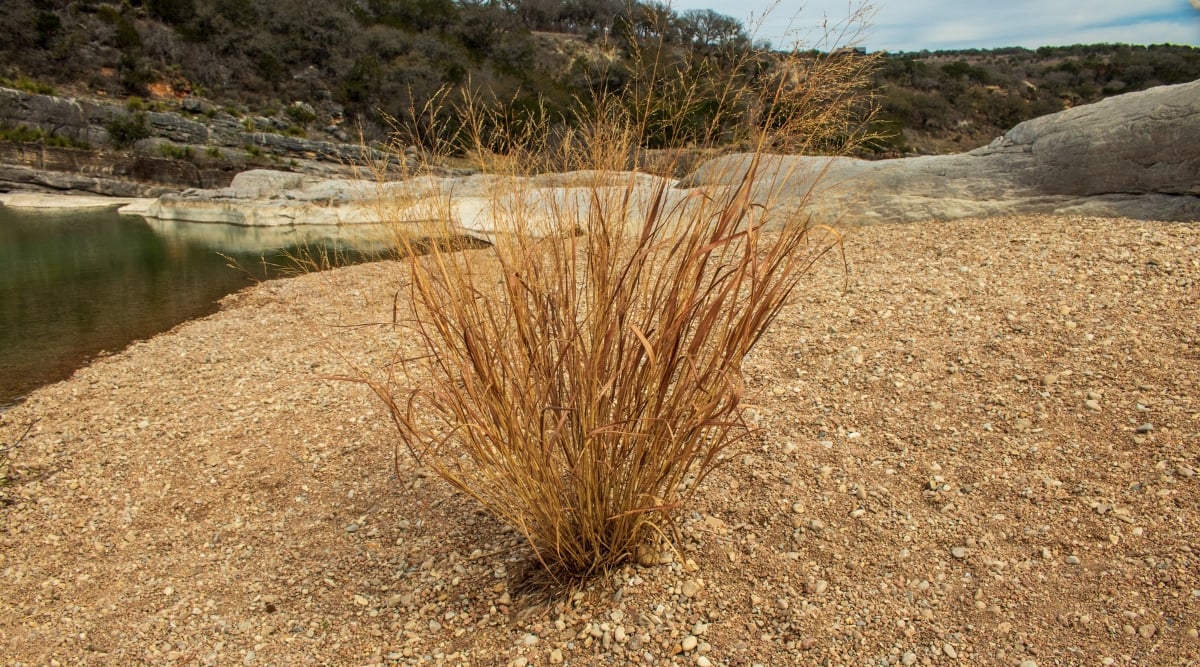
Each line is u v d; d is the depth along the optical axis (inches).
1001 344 167.2
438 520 134.3
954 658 87.0
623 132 103.4
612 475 103.2
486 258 109.6
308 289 348.8
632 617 100.2
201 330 295.7
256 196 784.9
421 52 1365.7
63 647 111.0
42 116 1062.4
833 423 144.2
